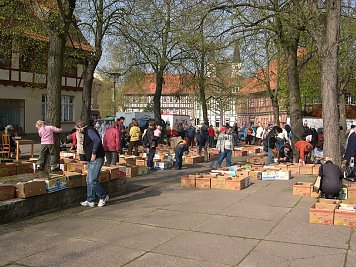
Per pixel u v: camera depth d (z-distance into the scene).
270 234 6.98
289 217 8.19
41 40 20.20
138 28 20.48
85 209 9.11
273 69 36.59
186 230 7.26
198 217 8.22
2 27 16.22
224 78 38.03
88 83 20.78
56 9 11.66
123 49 24.11
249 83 43.00
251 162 19.34
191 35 14.66
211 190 11.60
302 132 17.55
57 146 11.18
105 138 14.09
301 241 6.57
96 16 20.23
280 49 19.56
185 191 11.49
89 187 9.32
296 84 17.42
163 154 19.09
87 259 5.79
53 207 8.87
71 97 38.28
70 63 20.97
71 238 6.83
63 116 37.44
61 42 10.80
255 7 14.02
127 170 14.38
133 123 19.36
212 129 28.66
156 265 5.52
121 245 6.42
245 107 78.06
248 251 6.08
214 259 5.74
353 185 10.99
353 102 61.78
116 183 11.06
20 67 32.69
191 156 19.97
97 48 20.44
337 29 11.86
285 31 15.32
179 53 25.56
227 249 6.18
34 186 8.38
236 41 15.16
